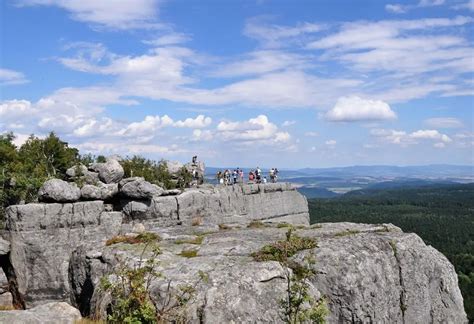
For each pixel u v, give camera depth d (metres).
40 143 66.00
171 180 59.16
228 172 54.66
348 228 27.11
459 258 110.81
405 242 23.88
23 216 35.66
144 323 14.73
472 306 77.31
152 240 24.75
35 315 17.11
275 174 59.75
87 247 26.11
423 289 23.08
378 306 20.72
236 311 16.91
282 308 17.48
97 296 18.95
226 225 30.61
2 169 54.84
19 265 35.47
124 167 59.78
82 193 38.22
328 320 19.84
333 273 20.33
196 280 17.83
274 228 28.84
